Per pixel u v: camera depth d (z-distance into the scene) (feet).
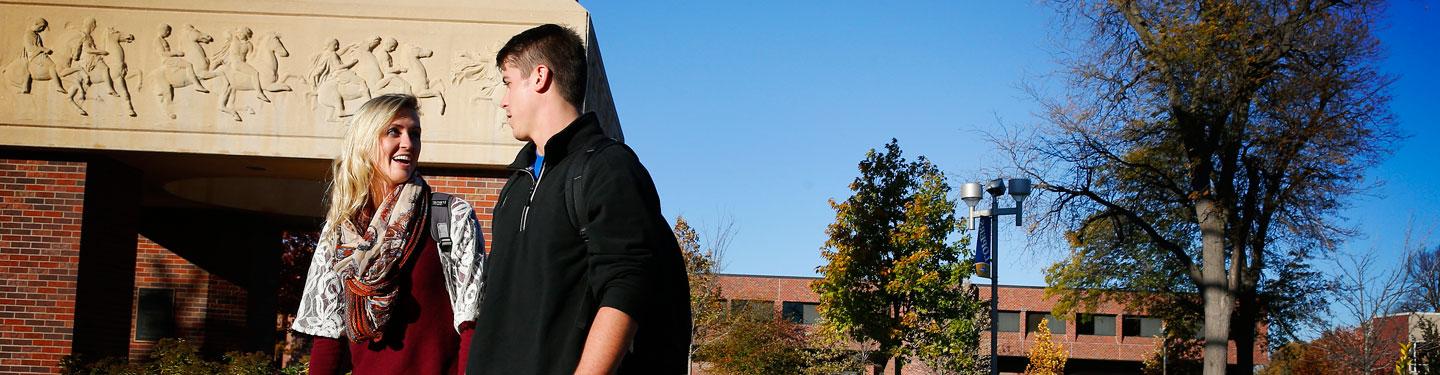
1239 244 91.66
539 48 8.25
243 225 69.05
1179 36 80.02
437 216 10.62
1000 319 205.57
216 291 67.26
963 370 92.07
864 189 88.74
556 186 7.63
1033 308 204.33
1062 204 87.30
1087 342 205.46
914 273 86.12
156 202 64.08
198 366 46.09
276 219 71.36
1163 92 85.20
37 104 46.98
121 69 47.16
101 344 50.11
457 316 10.32
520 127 8.33
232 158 48.08
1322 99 80.84
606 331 7.02
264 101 47.01
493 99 46.98
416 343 10.47
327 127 46.91
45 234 48.01
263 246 71.41
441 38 47.29
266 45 47.26
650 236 7.29
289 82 47.06
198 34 47.32
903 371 137.08
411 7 47.29
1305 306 103.14
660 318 7.43
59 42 47.24
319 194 68.54
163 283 66.59
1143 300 117.19
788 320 148.25
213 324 66.90
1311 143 82.64
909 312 88.63
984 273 63.87
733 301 140.77
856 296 87.56
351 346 10.61
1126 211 89.51
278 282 74.54
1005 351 202.49
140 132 46.91
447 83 47.03
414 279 10.50
